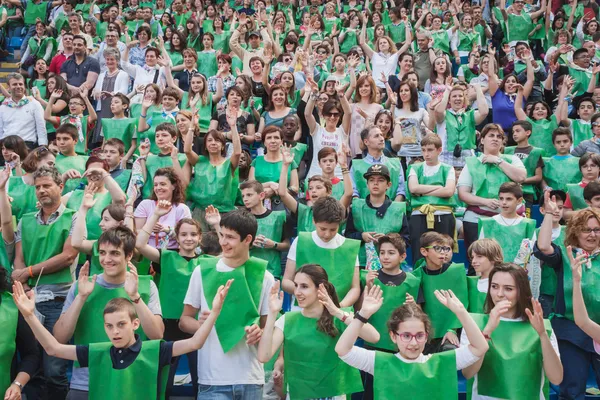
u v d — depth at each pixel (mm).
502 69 10984
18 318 4039
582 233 4500
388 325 3752
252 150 8727
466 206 6359
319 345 3902
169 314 4695
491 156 6359
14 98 8438
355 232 5836
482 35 13891
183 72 10617
